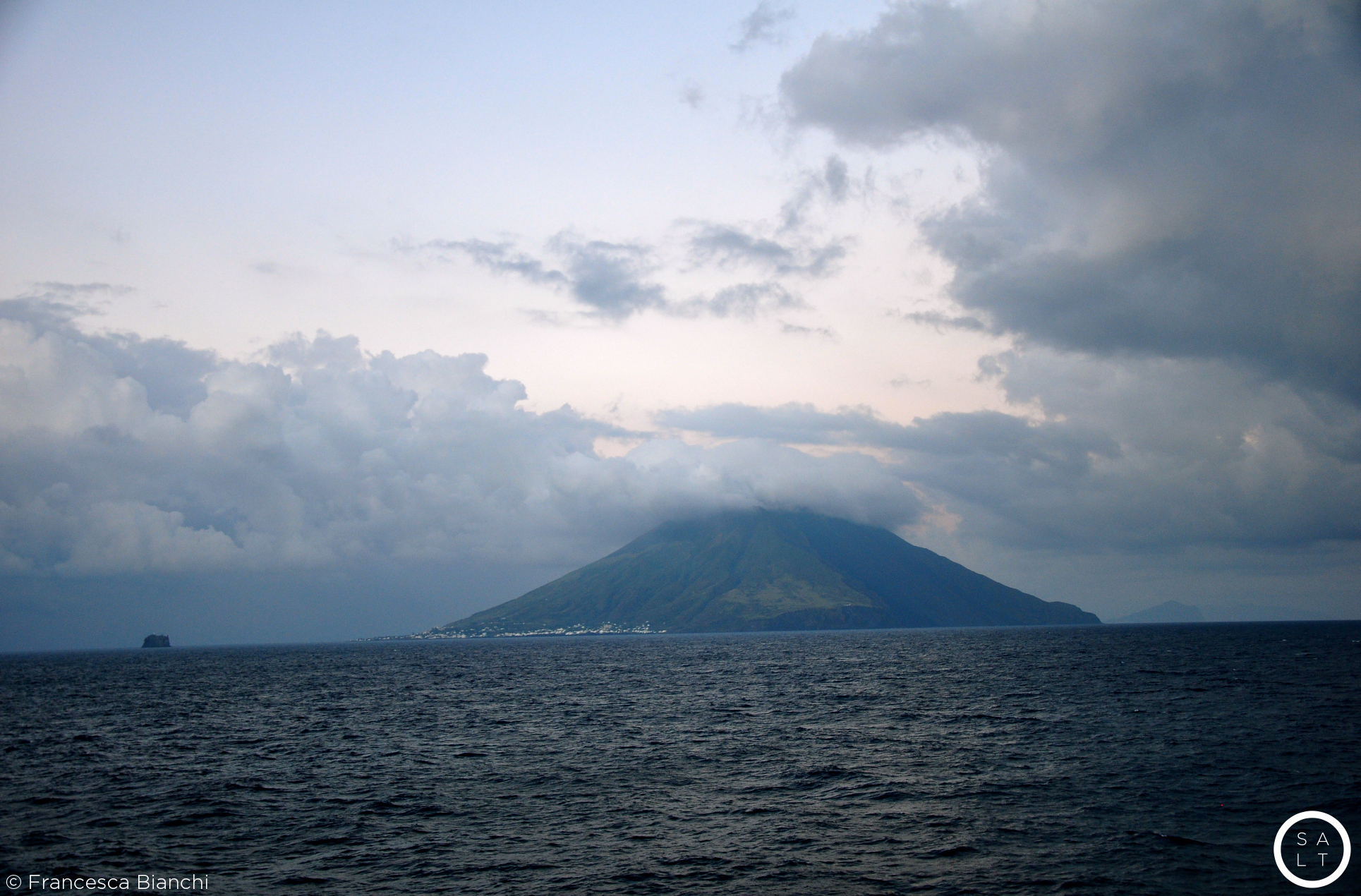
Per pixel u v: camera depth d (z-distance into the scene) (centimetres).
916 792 4575
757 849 3619
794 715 8156
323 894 3159
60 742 7019
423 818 4228
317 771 5491
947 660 17175
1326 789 4397
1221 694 8888
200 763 5884
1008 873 3250
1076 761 5288
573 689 12050
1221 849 3484
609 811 4322
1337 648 19062
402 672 17725
